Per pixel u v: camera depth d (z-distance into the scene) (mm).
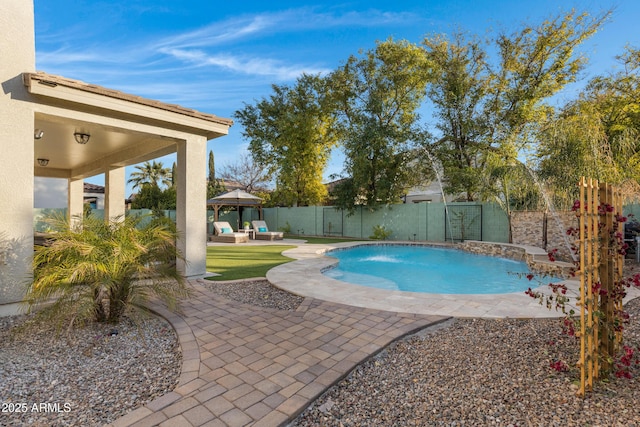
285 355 3352
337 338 3787
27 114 4879
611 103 13320
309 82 21422
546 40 14344
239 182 30766
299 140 21344
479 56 15891
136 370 3125
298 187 23141
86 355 3426
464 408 2529
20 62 4805
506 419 2385
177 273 4621
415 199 24109
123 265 4062
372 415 2473
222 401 2547
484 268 10219
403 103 18141
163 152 8125
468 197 16766
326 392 2768
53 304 3895
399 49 16859
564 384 2836
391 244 15070
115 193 9922
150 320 4484
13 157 4750
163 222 4965
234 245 14781
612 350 3109
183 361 3213
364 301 5289
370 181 17391
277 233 17750
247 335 3879
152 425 2250
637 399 2607
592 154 9875
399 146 16891
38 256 3947
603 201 3180
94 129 6871
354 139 16828
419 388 2830
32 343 3705
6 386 2816
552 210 10688
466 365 3217
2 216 4664
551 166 10586
